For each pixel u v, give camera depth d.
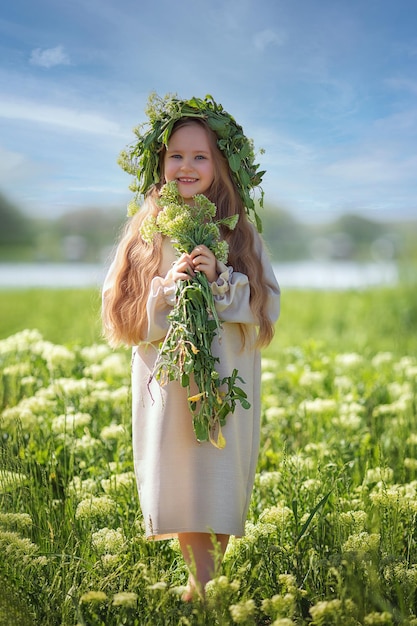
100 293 3.58
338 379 5.82
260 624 2.85
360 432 4.90
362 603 2.62
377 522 3.16
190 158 3.19
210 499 3.01
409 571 2.80
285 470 3.57
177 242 3.07
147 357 3.18
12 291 15.83
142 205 3.33
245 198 3.25
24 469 3.57
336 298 13.88
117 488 3.73
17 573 2.89
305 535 3.29
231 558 3.09
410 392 5.66
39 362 5.62
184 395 3.06
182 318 2.94
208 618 2.62
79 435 4.59
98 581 2.84
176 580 3.12
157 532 3.01
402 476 4.22
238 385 3.14
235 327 3.16
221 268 3.06
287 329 10.83
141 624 2.66
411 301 12.59
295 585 2.86
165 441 3.05
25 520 3.13
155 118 3.25
